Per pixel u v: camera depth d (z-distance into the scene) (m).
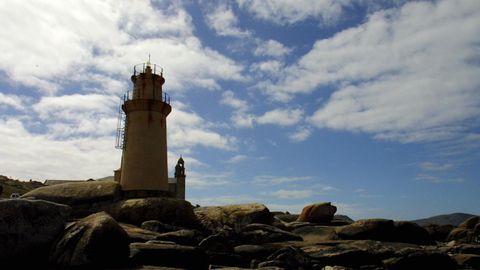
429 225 36.59
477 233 30.16
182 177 64.25
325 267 18.97
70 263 13.20
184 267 16.17
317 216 36.22
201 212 31.80
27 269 13.38
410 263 20.61
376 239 28.61
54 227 14.41
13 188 59.78
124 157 39.16
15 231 13.41
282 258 18.94
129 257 15.12
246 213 30.89
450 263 21.05
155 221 24.11
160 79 41.94
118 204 27.92
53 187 29.80
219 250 19.95
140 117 39.28
